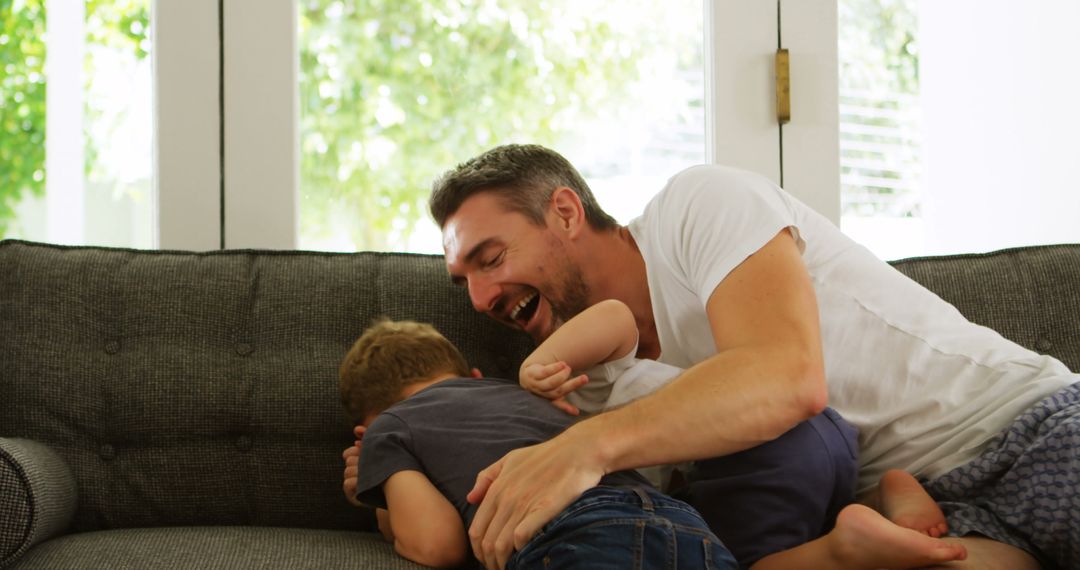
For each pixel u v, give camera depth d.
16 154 2.03
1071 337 1.76
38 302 1.61
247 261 1.75
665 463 1.16
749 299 1.23
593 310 1.42
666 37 2.18
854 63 2.23
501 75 2.14
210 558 1.25
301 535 1.41
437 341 1.52
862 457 1.35
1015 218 2.27
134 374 1.59
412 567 1.21
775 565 1.15
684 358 1.45
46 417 1.55
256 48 2.04
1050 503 1.08
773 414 1.14
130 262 1.70
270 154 2.04
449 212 1.54
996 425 1.25
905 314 1.38
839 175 2.18
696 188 1.37
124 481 1.56
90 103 2.04
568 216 1.52
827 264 1.40
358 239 2.08
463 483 1.24
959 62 2.27
